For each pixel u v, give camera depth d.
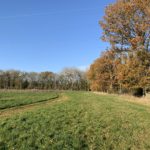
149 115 26.94
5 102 33.97
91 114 25.39
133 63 53.66
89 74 104.44
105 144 15.53
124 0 53.38
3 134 15.70
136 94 60.34
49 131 16.94
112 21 53.41
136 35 51.94
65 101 40.53
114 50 55.72
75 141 15.27
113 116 24.84
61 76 161.62
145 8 50.12
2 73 152.00
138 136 17.78
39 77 160.75
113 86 87.31
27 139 15.02
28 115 22.42
